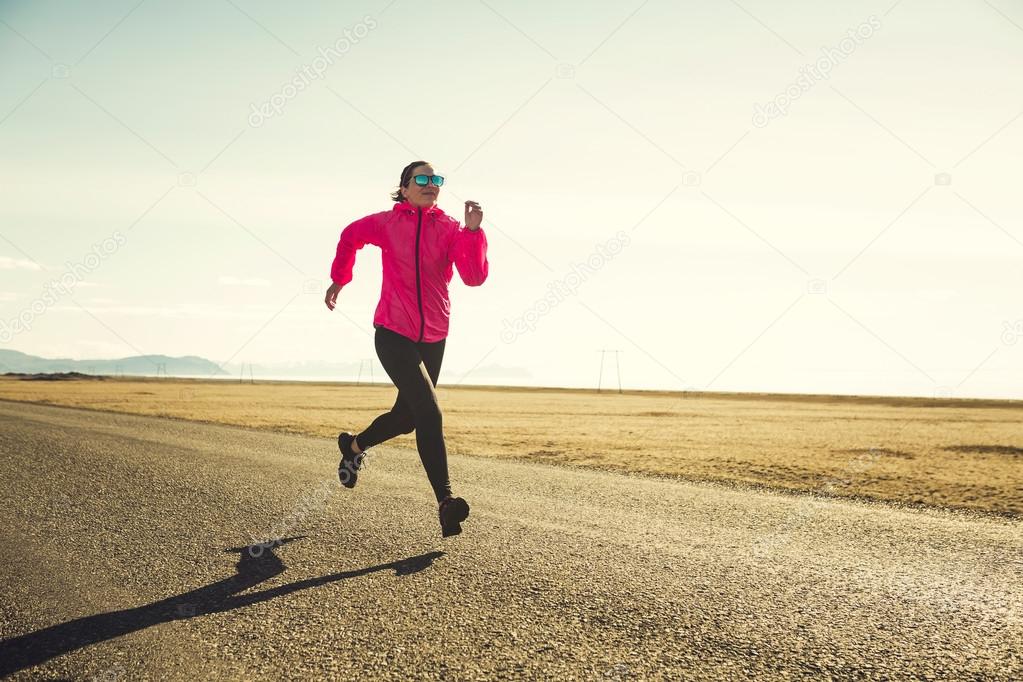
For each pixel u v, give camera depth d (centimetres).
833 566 349
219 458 732
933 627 264
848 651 240
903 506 564
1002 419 3441
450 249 363
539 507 498
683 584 312
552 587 306
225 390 7075
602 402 6159
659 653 237
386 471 669
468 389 13375
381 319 370
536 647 241
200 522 434
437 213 367
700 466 880
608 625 262
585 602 287
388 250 365
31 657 235
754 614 276
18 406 1794
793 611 279
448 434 1512
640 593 299
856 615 276
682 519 464
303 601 289
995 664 229
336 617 271
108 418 1370
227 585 311
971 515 523
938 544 407
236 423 1512
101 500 501
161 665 228
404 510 473
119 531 411
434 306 371
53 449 785
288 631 256
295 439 1013
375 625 262
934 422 2906
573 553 364
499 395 8506
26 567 338
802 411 4512
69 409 1806
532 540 393
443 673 221
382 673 221
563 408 4288
